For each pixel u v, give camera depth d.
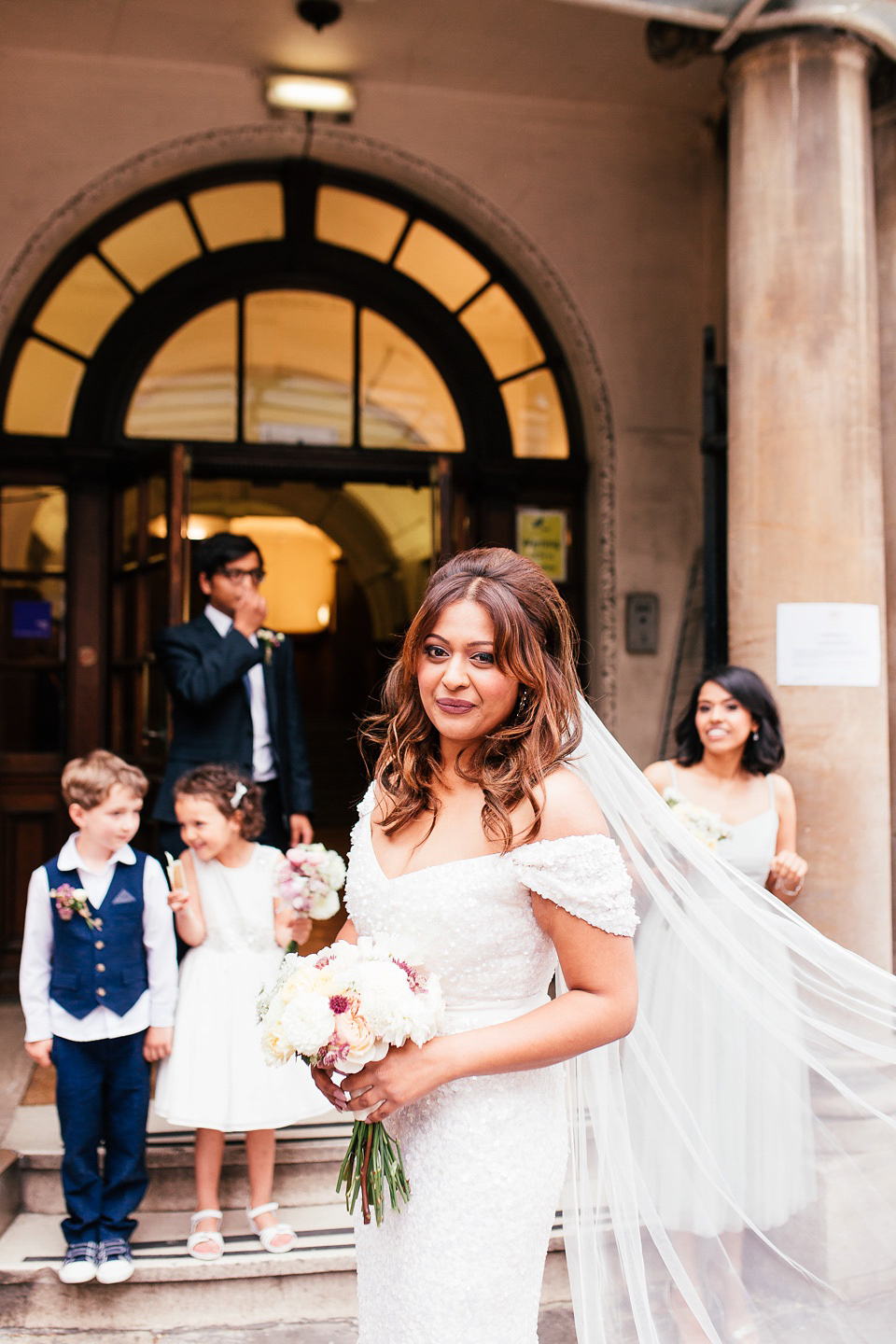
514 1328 1.62
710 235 5.64
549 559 5.79
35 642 5.34
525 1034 1.50
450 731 1.61
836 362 3.58
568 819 1.57
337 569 20.38
